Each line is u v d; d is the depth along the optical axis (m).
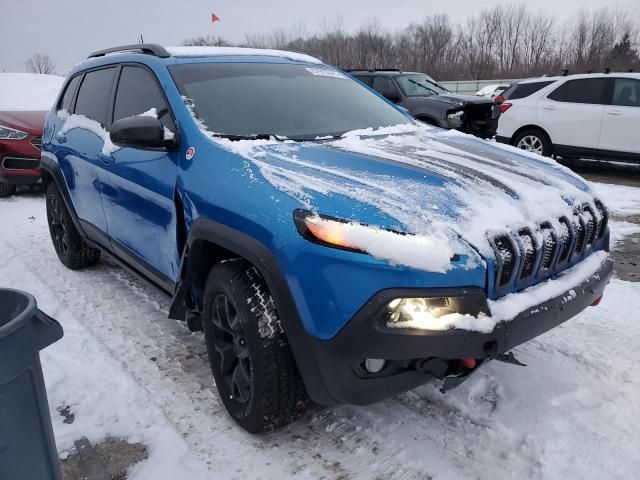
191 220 2.59
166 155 2.88
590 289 2.44
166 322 3.66
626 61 47.81
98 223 3.87
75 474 2.30
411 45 59.59
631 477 2.18
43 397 1.63
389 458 2.35
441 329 1.95
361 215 2.04
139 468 2.32
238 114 3.00
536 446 2.37
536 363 3.02
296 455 2.39
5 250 5.41
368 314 1.94
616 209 6.65
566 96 8.80
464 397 2.73
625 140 8.22
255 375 2.29
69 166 4.14
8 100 10.18
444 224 2.05
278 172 2.34
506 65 59.41
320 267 2.01
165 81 3.10
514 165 2.80
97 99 3.93
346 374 2.04
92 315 3.80
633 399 2.68
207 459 2.37
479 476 2.23
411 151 2.83
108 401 2.78
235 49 3.69
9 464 1.53
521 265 2.15
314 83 3.55
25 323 1.53
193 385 2.91
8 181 7.52
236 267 2.41
